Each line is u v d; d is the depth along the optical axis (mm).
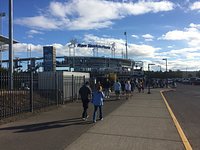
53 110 18375
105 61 124000
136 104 23203
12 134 10836
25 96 18516
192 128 12500
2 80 16859
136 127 12375
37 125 12773
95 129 11859
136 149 8711
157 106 21531
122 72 93312
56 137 10305
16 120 14094
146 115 16234
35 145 9164
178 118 15539
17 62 77688
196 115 16844
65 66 109125
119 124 13125
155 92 43375
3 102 15758
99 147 8898
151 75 127188
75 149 8656
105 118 15008
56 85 22141
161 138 10266
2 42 38500
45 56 33438
